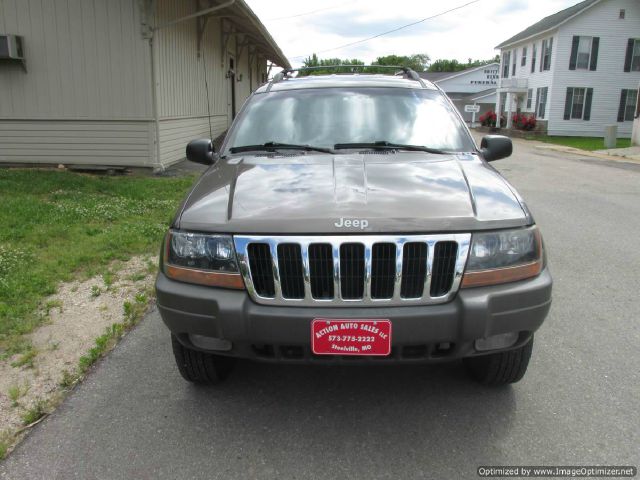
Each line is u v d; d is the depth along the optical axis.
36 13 10.54
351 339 2.51
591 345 3.78
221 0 12.13
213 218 2.69
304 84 4.28
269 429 2.83
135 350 3.70
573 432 2.78
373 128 3.76
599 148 23.47
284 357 2.64
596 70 31.55
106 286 4.79
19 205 7.43
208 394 3.17
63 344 3.75
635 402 3.05
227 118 18.62
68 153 11.16
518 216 2.71
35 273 4.91
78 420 2.90
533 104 35.09
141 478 2.46
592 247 6.39
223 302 2.56
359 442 2.72
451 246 2.55
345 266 2.52
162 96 11.18
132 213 7.43
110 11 10.44
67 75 10.80
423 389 3.21
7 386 3.21
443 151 3.56
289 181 2.96
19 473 2.49
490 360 3.02
